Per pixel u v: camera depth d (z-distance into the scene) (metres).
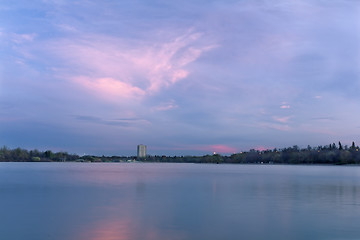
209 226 26.09
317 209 33.44
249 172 126.12
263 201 39.03
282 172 127.19
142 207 34.53
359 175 100.81
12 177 83.69
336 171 139.00
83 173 108.56
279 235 23.72
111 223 26.89
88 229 24.91
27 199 40.31
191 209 33.34
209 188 54.81
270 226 26.17
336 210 32.88
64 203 37.06
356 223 27.11
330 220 28.22
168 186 58.22
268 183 66.12
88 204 36.38
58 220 27.86
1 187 55.47
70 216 29.50
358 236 23.36
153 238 22.77
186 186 58.44
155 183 65.31
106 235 23.38
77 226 25.78
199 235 23.61
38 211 31.98
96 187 55.75
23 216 29.50
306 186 58.88
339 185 61.16
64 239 22.36
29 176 88.25
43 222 27.16
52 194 45.47
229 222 27.42
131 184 62.47
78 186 57.66
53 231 24.31
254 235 23.67
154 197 42.44
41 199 40.38
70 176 89.12
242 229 25.25
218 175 100.19
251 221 27.81
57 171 124.06
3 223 26.72
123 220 28.02
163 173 113.50
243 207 34.62
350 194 46.09
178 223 27.00
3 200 39.34
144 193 47.00
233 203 37.38
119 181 70.50
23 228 25.17
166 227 25.69
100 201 38.72
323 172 126.81
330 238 23.00
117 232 24.19
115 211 32.09
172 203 37.22
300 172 126.81
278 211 32.34
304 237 23.23
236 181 71.75
